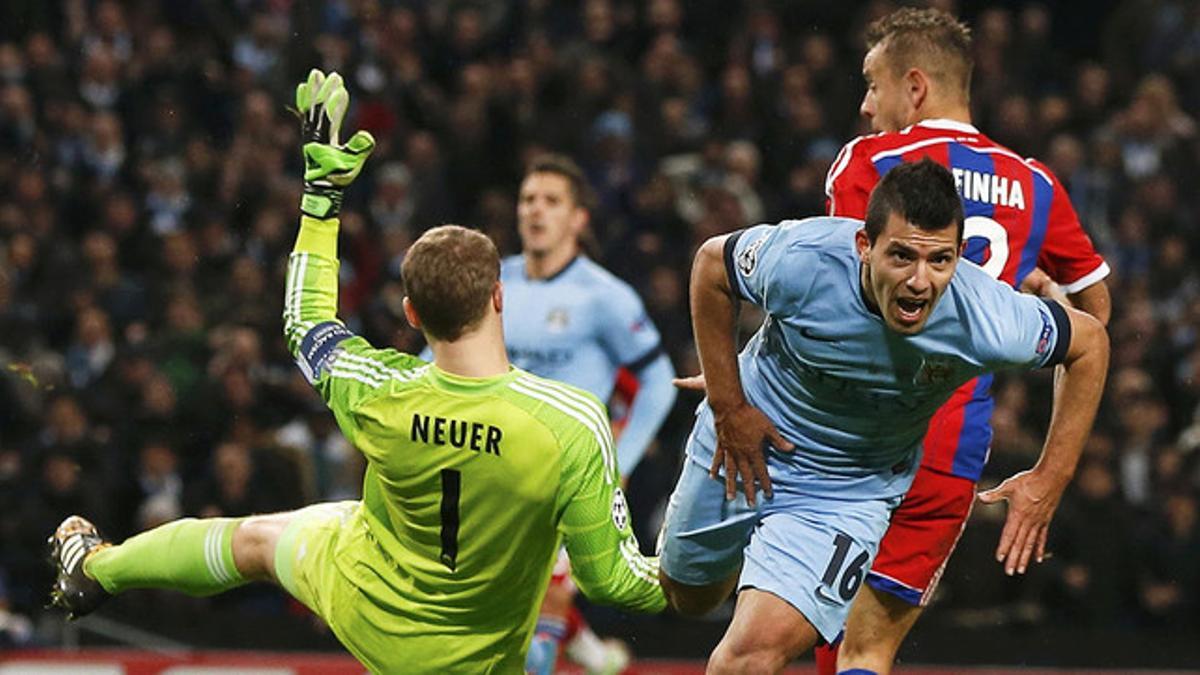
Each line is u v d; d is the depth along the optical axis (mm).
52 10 24281
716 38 25156
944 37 9680
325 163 9633
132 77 23531
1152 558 18875
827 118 23812
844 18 25438
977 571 18031
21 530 18562
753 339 9492
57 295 21500
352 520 9703
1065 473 8945
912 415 8836
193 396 19672
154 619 17766
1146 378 20797
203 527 9961
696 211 22391
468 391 9148
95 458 19156
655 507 18766
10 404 19812
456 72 24516
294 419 19859
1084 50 27203
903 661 17734
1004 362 8531
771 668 8820
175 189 22531
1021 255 9523
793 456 9094
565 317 13852
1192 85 25297
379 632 9516
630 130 23047
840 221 8531
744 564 9180
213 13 24484
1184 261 22969
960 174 9406
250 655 17188
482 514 9195
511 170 23250
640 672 16797
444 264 9102
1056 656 17719
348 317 21453
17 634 17500
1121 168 23281
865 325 8414
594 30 24438
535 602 9578
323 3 24141
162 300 21469
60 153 22828
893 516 9625
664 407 13984
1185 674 17688
